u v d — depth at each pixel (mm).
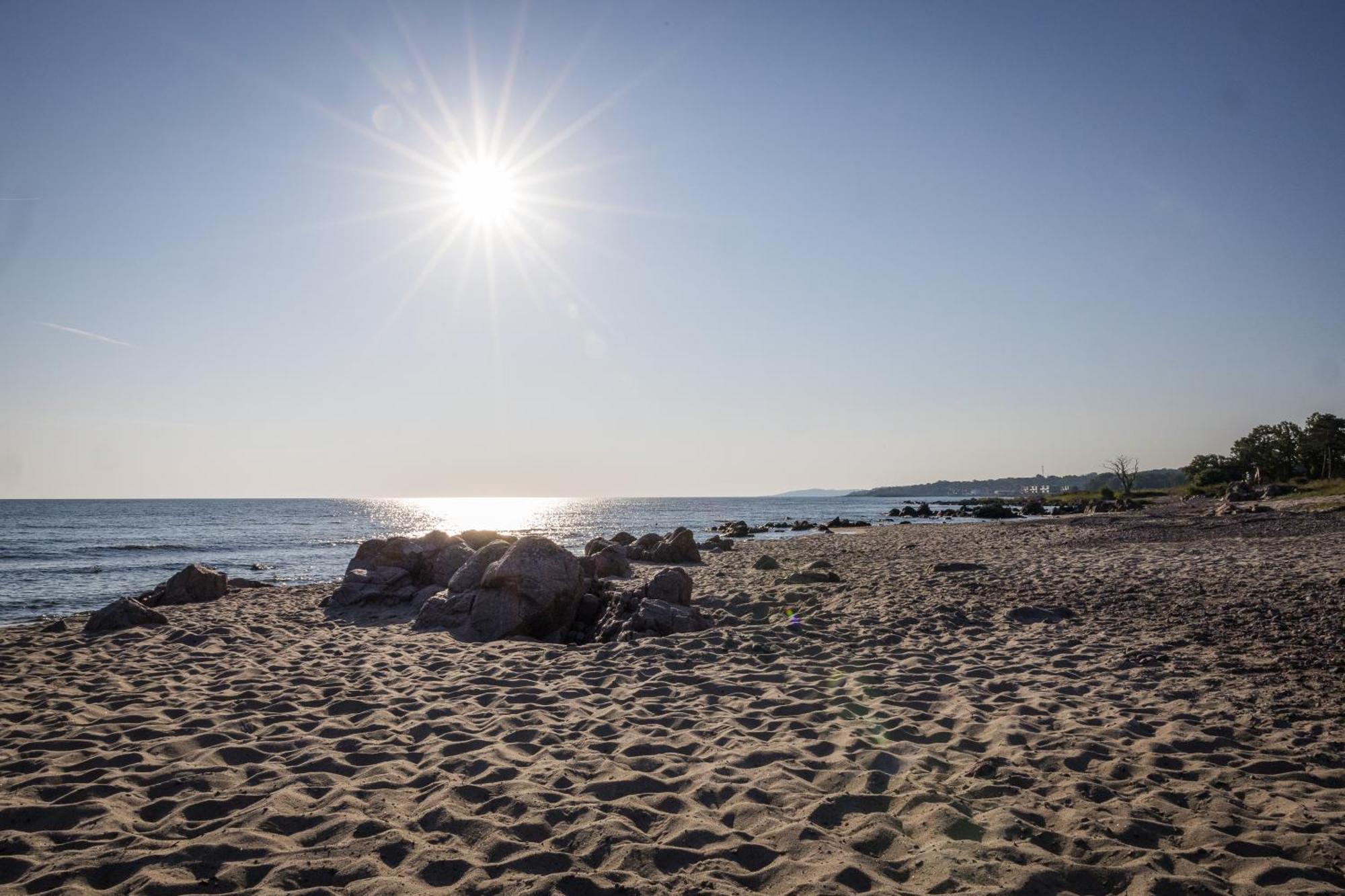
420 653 9914
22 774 5250
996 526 44469
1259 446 81125
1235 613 10977
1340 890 3445
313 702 7340
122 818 4441
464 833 4188
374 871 3701
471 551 17328
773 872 3686
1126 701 6859
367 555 16922
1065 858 3801
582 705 7066
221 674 8672
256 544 42531
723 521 76875
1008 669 8242
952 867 3672
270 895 3467
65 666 9242
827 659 8961
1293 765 5133
